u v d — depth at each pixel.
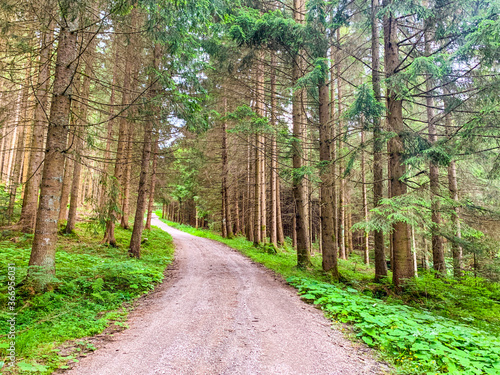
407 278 8.56
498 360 3.93
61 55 6.62
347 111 8.33
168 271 10.59
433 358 4.07
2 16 7.13
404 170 8.89
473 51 7.51
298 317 5.78
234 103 17.61
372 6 9.98
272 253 16.45
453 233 9.27
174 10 6.37
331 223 10.61
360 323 5.39
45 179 6.31
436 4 8.07
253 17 10.26
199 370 3.54
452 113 9.41
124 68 13.13
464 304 8.38
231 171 21.42
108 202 8.63
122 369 3.52
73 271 7.60
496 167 8.51
